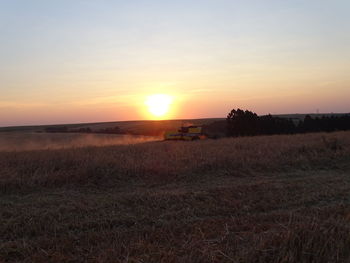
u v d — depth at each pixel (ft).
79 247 16.81
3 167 35.88
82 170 33.71
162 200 25.25
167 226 19.76
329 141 53.26
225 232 18.24
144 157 43.16
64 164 37.45
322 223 17.94
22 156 42.34
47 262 15.21
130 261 14.70
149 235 18.26
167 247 16.28
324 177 34.42
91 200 25.68
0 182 29.55
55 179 31.40
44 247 16.94
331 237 15.62
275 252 14.85
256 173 37.32
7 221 20.63
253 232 17.93
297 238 15.48
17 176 31.89
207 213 22.85
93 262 15.07
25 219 21.01
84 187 30.94
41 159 39.24
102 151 48.70
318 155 45.24
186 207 23.95
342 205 23.30
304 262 14.21
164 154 45.60
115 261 14.83
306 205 24.63
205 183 32.86
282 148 49.42
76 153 44.55
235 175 36.32
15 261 15.62
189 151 48.21
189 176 35.06
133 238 17.78
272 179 34.19
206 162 38.88
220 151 46.80
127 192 29.19
